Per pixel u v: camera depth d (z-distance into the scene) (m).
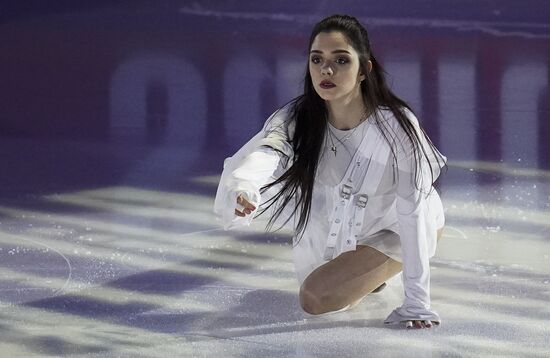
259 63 28.94
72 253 15.15
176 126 22.69
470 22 34.03
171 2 36.59
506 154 20.14
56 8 36.06
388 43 31.42
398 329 12.26
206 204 17.47
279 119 12.27
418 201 12.17
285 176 12.21
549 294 13.33
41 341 11.96
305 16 35.09
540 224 16.12
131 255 15.07
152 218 16.75
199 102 24.81
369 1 35.72
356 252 12.87
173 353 11.57
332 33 11.79
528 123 22.42
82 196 17.97
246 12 35.59
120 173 19.31
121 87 26.38
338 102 12.05
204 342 11.91
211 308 13.05
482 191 17.81
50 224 16.50
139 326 12.44
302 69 28.12
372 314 12.79
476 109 23.70
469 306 12.97
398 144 12.09
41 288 13.75
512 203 17.17
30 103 24.81
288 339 11.98
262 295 13.52
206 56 29.92
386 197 12.66
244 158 11.69
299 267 13.29
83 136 21.95
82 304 13.18
